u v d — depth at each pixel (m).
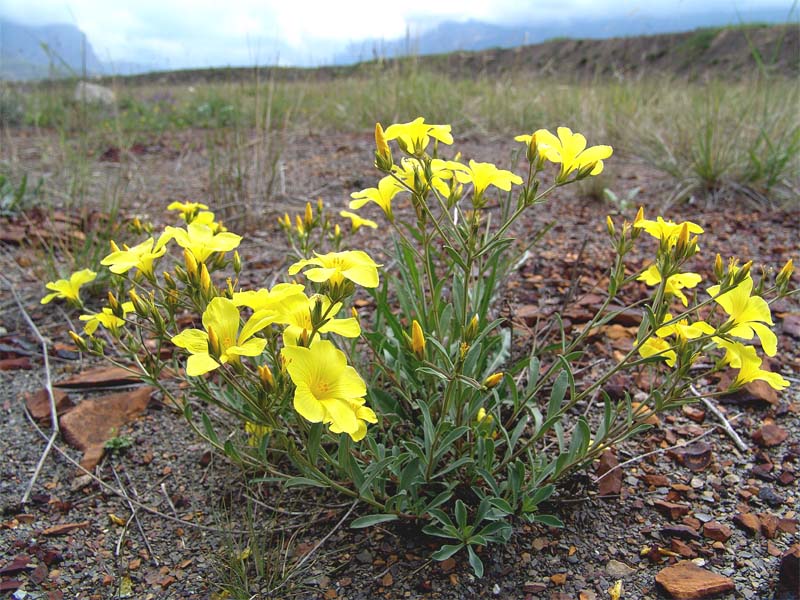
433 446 0.25
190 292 0.23
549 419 0.26
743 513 0.27
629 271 0.52
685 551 0.25
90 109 1.25
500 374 0.23
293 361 0.20
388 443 0.30
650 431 0.33
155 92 1.79
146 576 0.26
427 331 0.30
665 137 0.84
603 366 0.39
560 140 0.26
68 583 0.26
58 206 0.70
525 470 0.29
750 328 0.23
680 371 0.25
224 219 0.66
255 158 0.73
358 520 0.24
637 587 0.24
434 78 1.36
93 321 0.26
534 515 0.25
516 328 0.40
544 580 0.25
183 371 0.39
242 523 0.28
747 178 0.70
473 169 0.26
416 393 0.31
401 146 0.26
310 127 1.16
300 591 0.25
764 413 0.35
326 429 0.27
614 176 0.77
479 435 0.27
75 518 0.29
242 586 0.25
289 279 0.50
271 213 0.68
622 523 0.27
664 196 0.72
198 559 0.27
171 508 0.30
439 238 0.46
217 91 1.50
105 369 0.40
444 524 0.25
